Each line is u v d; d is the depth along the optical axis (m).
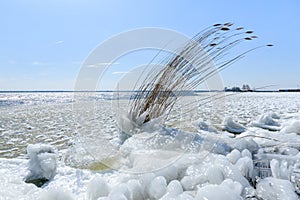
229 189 1.11
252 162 1.46
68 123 4.49
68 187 1.49
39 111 6.96
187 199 1.06
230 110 5.97
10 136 3.31
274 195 1.17
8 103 11.80
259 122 3.56
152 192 1.24
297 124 2.59
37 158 1.69
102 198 1.11
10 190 1.29
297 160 1.51
